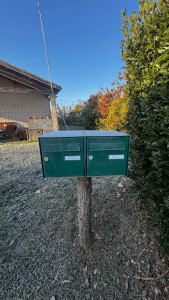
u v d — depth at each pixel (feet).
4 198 5.93
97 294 3.01
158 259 3.48
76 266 3.51
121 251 3.77
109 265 3.49
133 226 4.34
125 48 4.03
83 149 2.83
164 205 3.05
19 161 10.22
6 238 4.20
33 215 5.04
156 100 3.17
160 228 3.15
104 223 4.57
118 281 3.20
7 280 3.22
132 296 2.96
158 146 3.09
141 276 3.24
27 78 17.89
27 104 20.90
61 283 3.20
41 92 17.89
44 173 2.89
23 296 2.97
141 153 4.00
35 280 3.24
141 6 3.57
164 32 2.72
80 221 3.78
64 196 5.91
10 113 20.06
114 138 2.84
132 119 4.14
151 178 3.74
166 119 2.71
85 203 3.69
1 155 11.87
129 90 4.19
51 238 4.20
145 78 3.38
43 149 2.79
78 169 2.92
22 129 20.62
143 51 3.48
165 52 2.79
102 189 6.13
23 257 3.69
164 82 2.87
